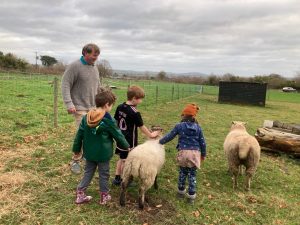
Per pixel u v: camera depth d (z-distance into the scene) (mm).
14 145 3592
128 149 2363
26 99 7688
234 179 2840
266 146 4199
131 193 2520
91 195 2455
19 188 2498
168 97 13828
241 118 8742
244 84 14945
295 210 2527
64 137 4176
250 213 2410
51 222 2061
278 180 3223
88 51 2518
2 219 2049
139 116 2451
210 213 2357
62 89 2529
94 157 2186
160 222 2152
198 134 2439
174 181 2920
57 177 2766
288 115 11133
